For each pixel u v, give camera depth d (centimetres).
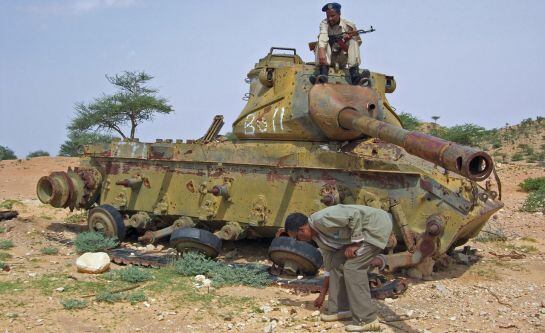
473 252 1177
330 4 1045
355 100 998
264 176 1033
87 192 1293
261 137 1111
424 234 886
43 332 652
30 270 938
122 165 1259
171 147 1161
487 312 770
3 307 730
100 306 749
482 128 5288
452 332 684
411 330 689
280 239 903
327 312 725
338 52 1058
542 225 1570
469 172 642
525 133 5228
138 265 1000
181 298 793
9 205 1766
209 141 1208
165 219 1201
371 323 678
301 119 1026
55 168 2991
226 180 1072
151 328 678
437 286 886
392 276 918
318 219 679
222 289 853
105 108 3422
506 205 1950
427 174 902
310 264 891
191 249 1003
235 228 1042
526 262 1116
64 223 1471
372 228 672
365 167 930
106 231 1168
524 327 710
